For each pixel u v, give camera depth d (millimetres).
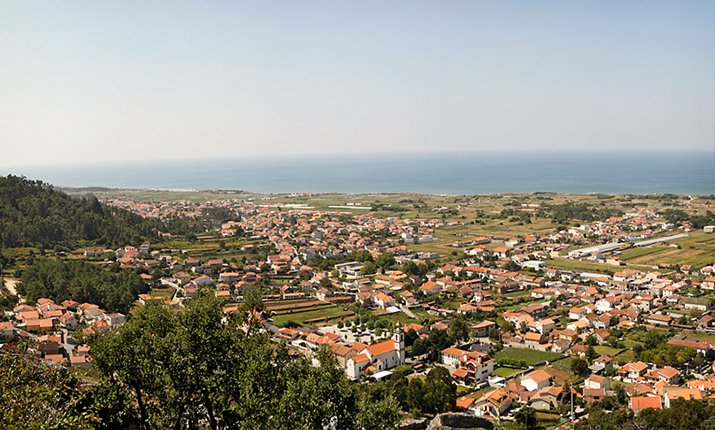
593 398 120062
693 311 187500
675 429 94812
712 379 125625
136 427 66438
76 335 70312
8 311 167125
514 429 106250
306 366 70250
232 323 70625
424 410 113125
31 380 53500
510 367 146375
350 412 68875
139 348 65438
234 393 64562
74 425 50594
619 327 179500
